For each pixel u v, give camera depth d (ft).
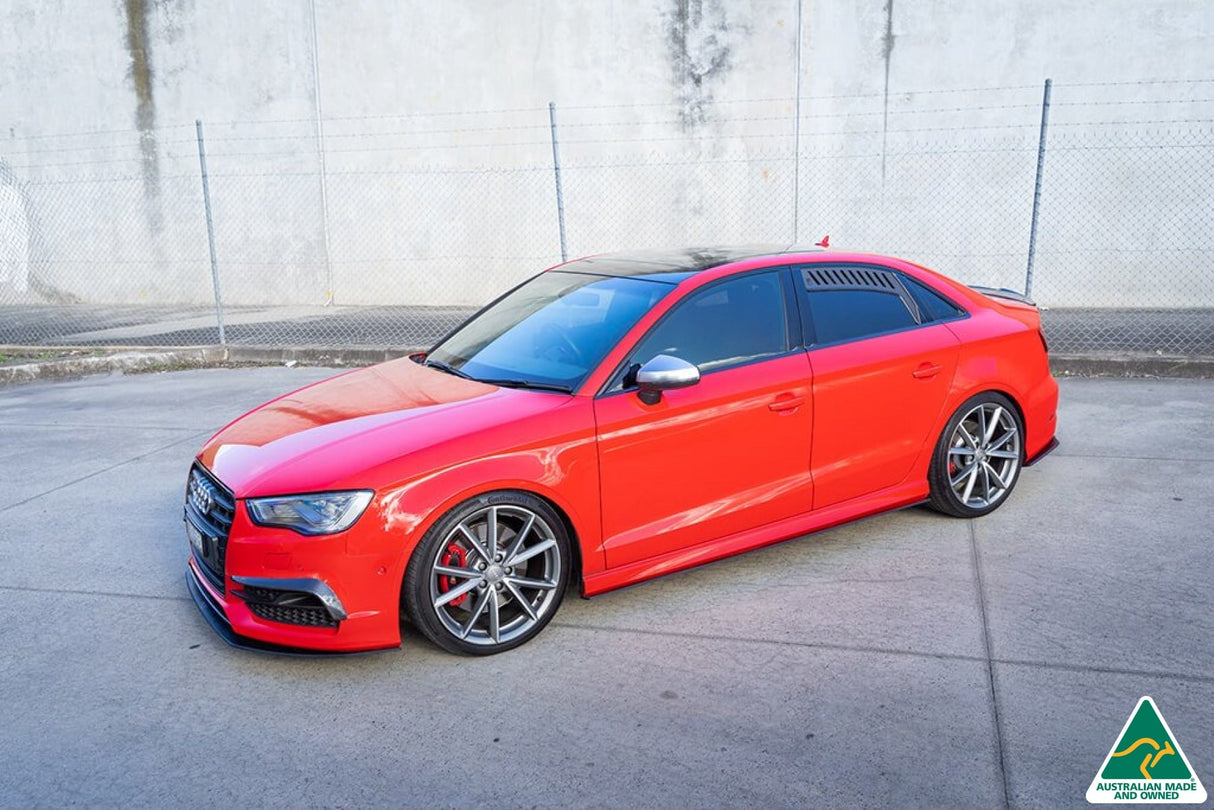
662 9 40.86
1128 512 16.90
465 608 13.30
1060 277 39.24
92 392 30.91
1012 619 13.29
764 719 11.19
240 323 42.09
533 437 12.77
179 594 15.25
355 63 44.21
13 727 11.57
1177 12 36.65
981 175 39.19
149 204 47.88
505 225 44.09
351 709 11.77
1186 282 38.27
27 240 49.70
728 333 14.61
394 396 14.52
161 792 10.25
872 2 38.99
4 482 21.21
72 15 46.65
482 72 43.04
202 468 13.71
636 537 13.71
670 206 42.32
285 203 46.29
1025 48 38.06
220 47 45.47
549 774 10.34
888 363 15.56
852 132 40.09
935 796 9.73
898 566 15.20
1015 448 17.29
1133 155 37.88
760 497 14.67
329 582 11.92
